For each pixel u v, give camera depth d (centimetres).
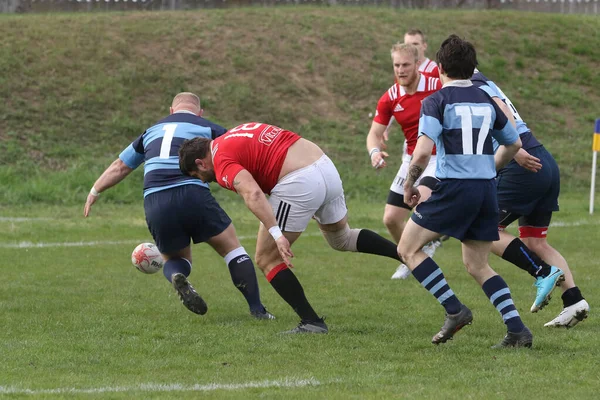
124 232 4388
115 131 6800
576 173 6875
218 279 3091
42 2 9056
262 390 1614
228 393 1591
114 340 2061
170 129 2316
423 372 1755
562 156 7162
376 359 1873
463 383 1662
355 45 8362
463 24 9119
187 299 2112
